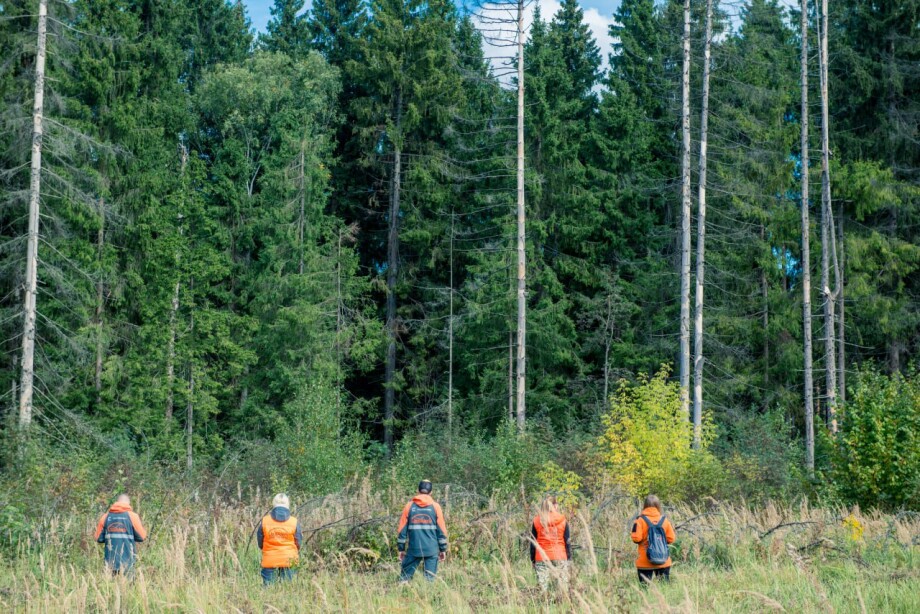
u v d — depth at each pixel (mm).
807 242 29016
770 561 12453
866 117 35031
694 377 27859
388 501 16625
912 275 33156
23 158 27578
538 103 38781
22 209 29484
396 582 11609
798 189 34406
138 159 34062
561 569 9219
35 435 19562
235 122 42188
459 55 44625
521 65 31219
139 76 34594
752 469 21016
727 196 35156
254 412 35938
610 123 39625
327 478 22156
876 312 31391
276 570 11359
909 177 34188
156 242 33625
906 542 13648
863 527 14617
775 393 33656
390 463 23344
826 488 20000
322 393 25469
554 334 35594
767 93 30406
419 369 39344
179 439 31750
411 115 40000
